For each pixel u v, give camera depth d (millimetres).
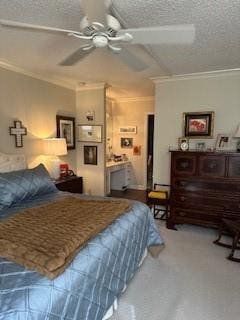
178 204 3412
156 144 3961
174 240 3119
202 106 3584
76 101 4641
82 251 1458
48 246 1383
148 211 2490
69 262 1327
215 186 3172
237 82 3340
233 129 3416
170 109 3805
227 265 2508
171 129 3824
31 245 1394
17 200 2379
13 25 1483
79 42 2377
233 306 1902
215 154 3113
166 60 2916
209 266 2490
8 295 1057
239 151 3146
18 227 1678
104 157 4535
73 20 1947
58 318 1136
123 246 1851
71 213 1996
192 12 1799
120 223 1939
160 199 3676
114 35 1573
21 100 3381
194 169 3262
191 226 3609
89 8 1282
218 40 2299
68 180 3750
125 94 5438
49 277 1172
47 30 1556
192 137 3664
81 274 1340
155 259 2619
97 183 4629
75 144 4676
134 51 2611
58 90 4129
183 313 1819
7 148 3195
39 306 1056
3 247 1368
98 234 1693
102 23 1437
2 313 978
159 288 2123
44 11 1810
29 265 1230
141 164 6078
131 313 1812
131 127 6082
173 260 2609
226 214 3123
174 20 1921
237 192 3045
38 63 3080
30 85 3525
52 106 4000
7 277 1161
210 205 3213
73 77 3826
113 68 3270
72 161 4629
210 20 1917
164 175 3951
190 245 2975
